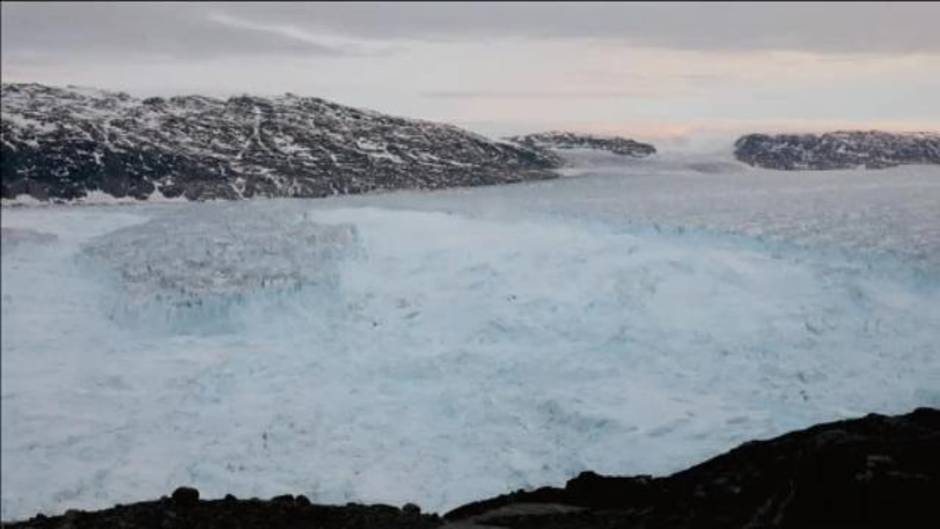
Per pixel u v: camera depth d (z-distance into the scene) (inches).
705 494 210.2
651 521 206.4
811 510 180.2
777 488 195.6
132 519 240.8
